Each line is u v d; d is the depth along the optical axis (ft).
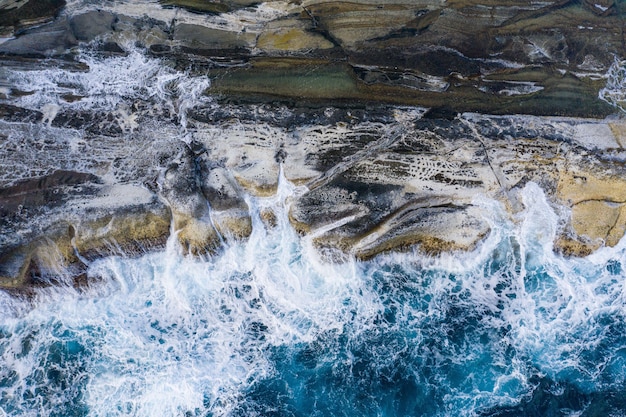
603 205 33.01
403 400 29.04
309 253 32.24
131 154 33.86
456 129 34.81
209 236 32.01
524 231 32.73
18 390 29.22
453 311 31.37
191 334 30.78
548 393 29.30
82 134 34.47
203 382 29.45
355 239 32.07
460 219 32.42
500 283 32.14
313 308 31.37
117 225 31.63
